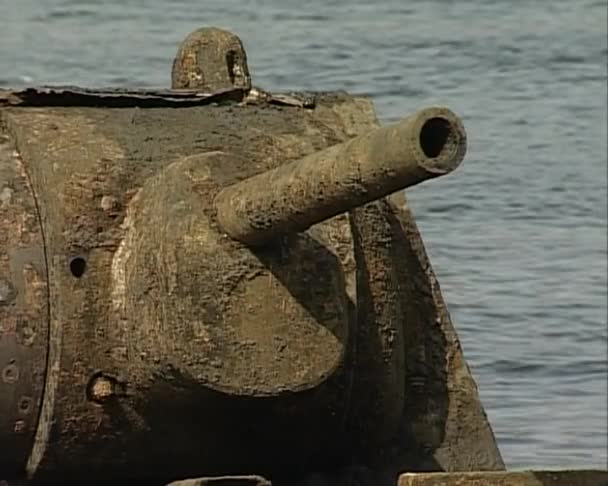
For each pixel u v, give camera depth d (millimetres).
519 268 46625
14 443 21672
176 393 21250
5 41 62875
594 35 66250
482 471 22266
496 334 43156
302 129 22734
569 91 60688
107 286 21469
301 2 70625
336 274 21438
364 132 23391
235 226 20953
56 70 59062
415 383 23484
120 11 67312
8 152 21969
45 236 21578
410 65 62375
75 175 21641
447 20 68188
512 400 39938
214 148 22094
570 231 49094
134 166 21781
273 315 21125
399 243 23672
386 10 69500
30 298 21469
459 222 49688
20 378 21453
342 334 21375
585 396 40156
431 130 19516
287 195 20375
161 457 21922
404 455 23188
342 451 22781
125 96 22734
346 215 22156
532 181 52281
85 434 21578
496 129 57125
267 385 21062
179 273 21031
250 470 22375
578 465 36188
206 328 20953
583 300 44656
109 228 21547
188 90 23219
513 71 62594
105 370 21453
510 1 70812
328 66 62031
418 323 23641
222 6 69312
